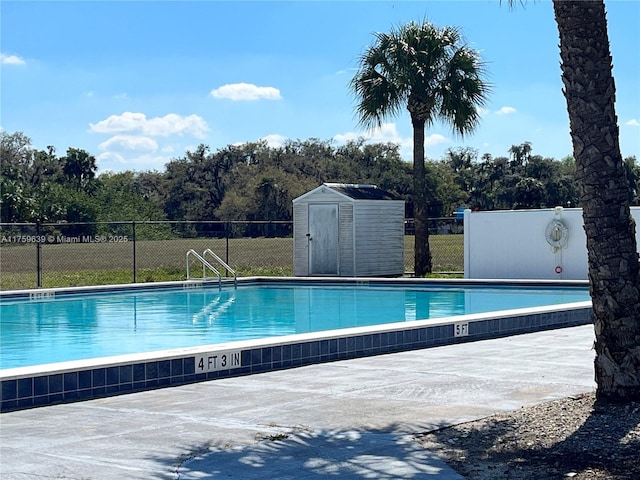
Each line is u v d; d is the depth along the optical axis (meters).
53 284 26.27
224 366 10.18
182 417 7.80
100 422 7.64
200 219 85.12
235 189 83.12
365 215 27.11
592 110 7.39
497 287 22.91
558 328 14.87
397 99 26.88
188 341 14.56
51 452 6.53
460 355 11.61
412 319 17.44
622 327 7.46
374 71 27.23
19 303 20.78
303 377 9.99
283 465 6.12
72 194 65.50
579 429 6.82
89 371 8.95
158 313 18.84
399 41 26.61
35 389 8.52
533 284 22.44
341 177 85.31
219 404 8.41
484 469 5.93
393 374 10.05
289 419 7.64
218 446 6.68
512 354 11.60
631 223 7.54
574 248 23.69
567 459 6.05
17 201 60.44
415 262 27.33
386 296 22.17
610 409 7.33
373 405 8.20
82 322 17.28
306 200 27.64
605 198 7.43
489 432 6.97
